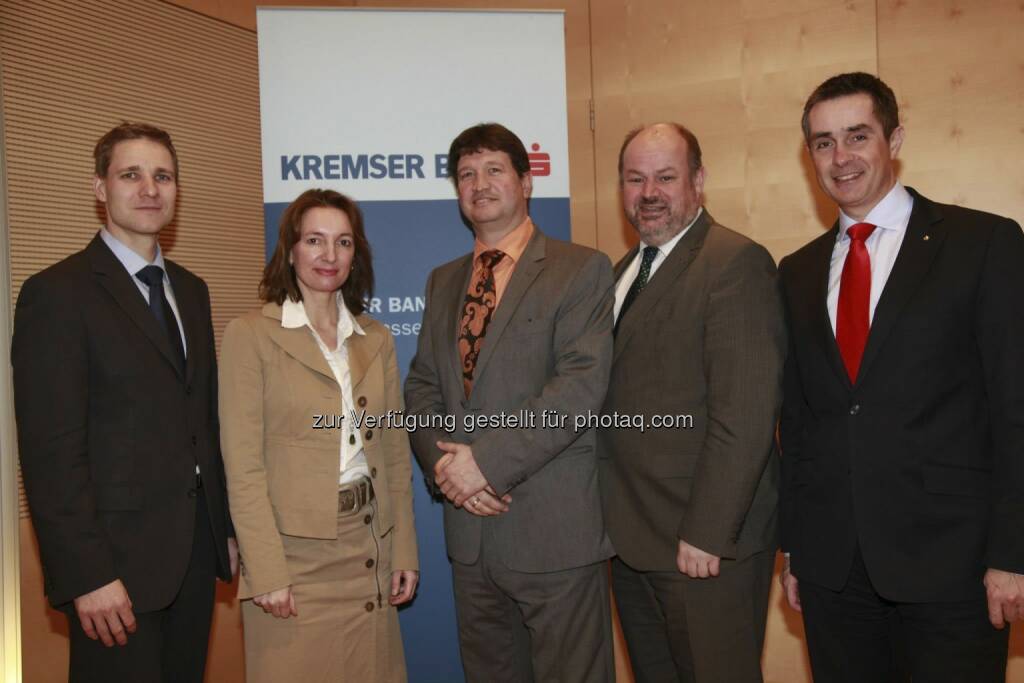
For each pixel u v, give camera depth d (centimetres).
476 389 208
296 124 267
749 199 324
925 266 174
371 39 270
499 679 213
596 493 207
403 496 217
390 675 205
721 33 327
